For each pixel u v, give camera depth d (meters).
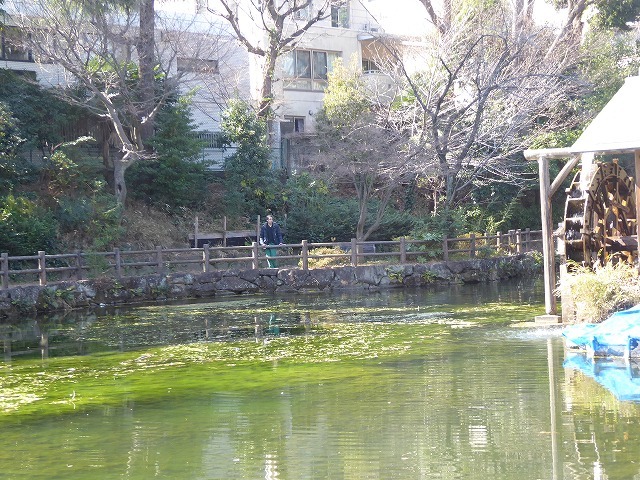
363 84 30.97
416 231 27.61
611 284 13.92
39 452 7.85
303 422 8.64
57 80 29.27
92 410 9.55
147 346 14.43
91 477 7.07
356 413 8.91
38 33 25.33
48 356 13.75
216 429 8.49
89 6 25.08
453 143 27.52
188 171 29.67
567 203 16.28
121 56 29.03
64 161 25.94
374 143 27.14
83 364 12.82
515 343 13.07
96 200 26.16
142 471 7.20
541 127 30.09
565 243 15.82
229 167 30.62
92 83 25.58
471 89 28.38
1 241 22.81
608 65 32.28
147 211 28.98
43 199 25.77
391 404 9.23
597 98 31.05
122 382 11.20
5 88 26.70
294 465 7.21
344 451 7.56
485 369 11.00
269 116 32.41
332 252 27.84
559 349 12.40
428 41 29.95
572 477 6.63
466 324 15.59
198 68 29.81
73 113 27.94
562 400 9.10
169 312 19.91
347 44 38.84
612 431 7.82
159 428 8.62
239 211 30.12
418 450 7.48
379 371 11.19
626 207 17.70
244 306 20.73
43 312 20.98
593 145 13.79
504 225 32.97
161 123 29.28
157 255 23.86
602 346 11.80
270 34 31.89
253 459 7.43
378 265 25.58
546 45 31.80
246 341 14.54
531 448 7.41
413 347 13.11
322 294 23.78
